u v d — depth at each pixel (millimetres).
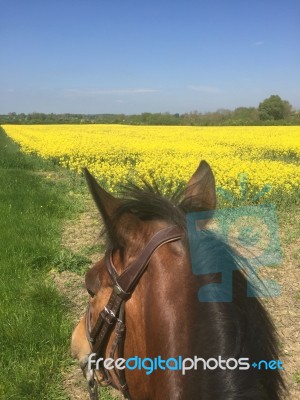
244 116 76625
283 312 5504
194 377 1281
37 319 5148
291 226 9367
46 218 9797
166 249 1489
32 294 5820
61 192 13320
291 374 4176
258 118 75562
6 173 16859
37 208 10625
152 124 71875
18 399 3967
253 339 1284
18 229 8727
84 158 20406
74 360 4543
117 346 1543
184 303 1377
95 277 1738
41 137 33531
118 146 24406
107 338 1611
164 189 2012
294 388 3953
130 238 1562
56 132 42188
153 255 1487
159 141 29141
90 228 9438
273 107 73438
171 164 16766
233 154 22328
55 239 8461
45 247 7742
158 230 1537
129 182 1843
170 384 1315
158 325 1390
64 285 6504
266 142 28844
